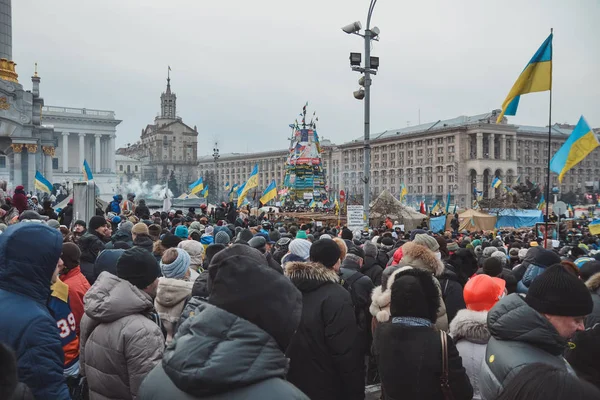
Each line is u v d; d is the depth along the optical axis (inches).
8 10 1721.2
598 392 67.2
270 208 1555.1
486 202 1840.6
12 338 111.2
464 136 4542.3
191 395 79.0
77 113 4052.7
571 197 4212.6
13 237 120.6
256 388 78.2
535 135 4936.0
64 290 175.9
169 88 6456.7
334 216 1138.7
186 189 5649.6
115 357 139.1
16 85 1742.1
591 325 167.5
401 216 1175.6
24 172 1768.0
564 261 218.1
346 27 645.9
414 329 140.4
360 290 233.1
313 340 161.8
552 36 438.6
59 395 115.2
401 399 140.0
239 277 84.0
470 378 151.0
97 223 346.3
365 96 663.8
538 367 71.3
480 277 162.2
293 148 2346.2
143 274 152.5
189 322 86.4
